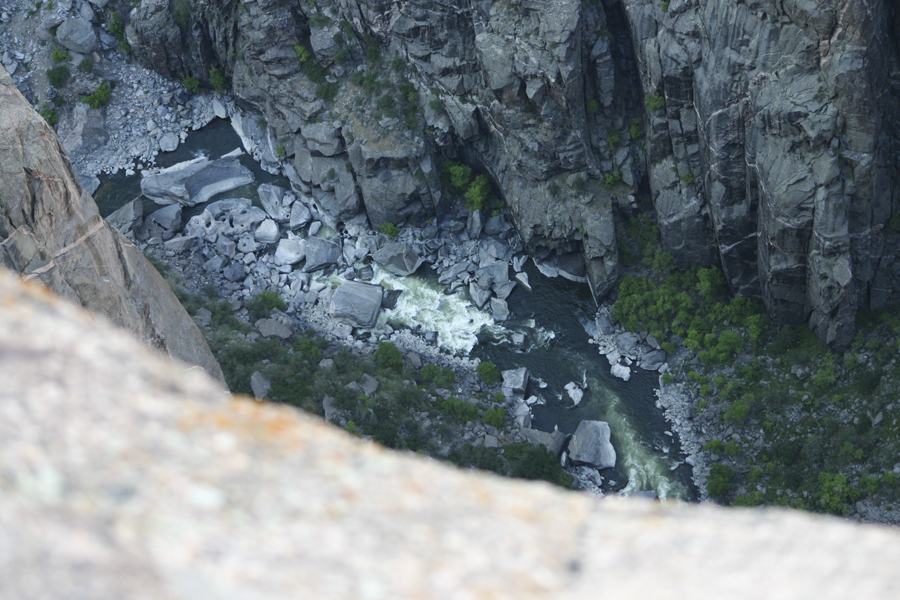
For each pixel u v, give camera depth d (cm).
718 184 5872
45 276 2659
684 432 5925
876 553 645
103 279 2838
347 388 5747
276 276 7031
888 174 5372
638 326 6462
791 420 5641
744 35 5266
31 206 2622
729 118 5559
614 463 5809
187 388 649
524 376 6225
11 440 519
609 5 6450
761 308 6250
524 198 6906
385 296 6875
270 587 508
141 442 564
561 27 6116
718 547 650
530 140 6619
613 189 6744
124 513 509
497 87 6425
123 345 648
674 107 6016
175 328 3409
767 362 5981
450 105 6962
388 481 646
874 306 5681
